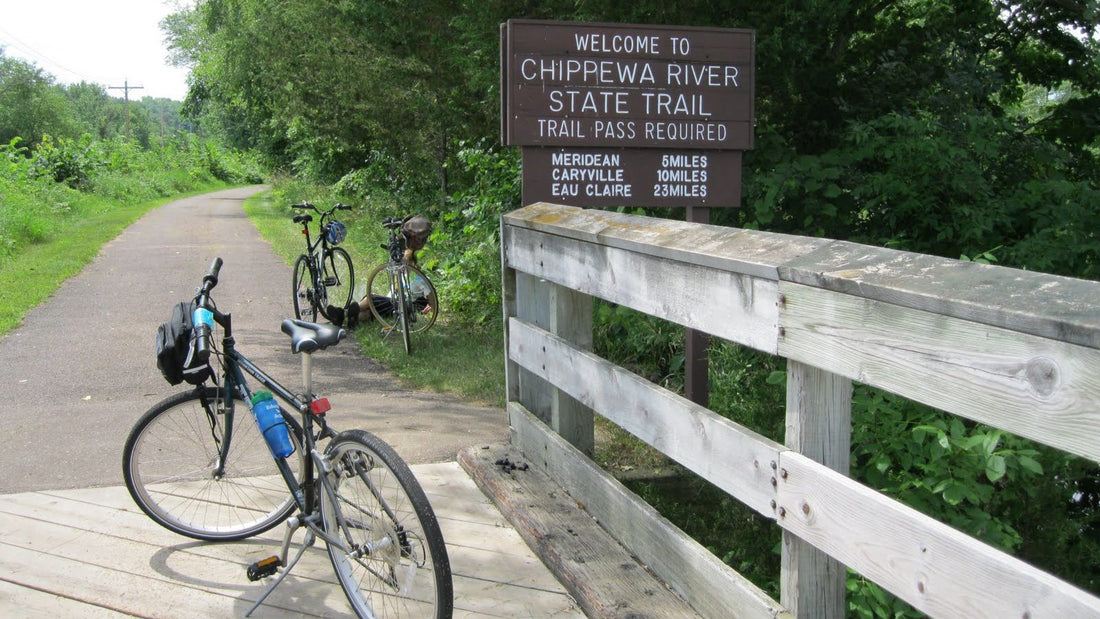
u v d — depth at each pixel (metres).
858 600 3.32
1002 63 8.55
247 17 21.77
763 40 6.64
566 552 3.43
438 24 10.57
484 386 6.37
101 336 8.34
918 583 1.91
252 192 51.66
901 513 1.95
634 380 3.29
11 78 68.50
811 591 2.40
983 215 6.57
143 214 27.66
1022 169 7.57
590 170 5.09
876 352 2.02
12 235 16.33
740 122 5.25
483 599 3.28
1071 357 1.54
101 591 3.31
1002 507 4.07
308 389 3.20
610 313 6.00
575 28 4.99
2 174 26.11
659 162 5.19
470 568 3.52
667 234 3.10
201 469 3.80
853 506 2.11
